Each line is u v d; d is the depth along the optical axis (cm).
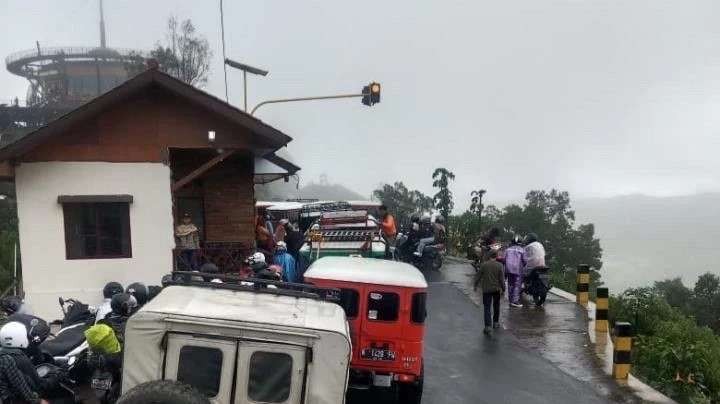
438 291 1708
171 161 1334
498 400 897
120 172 1237
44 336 654
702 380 1039
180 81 1203
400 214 3894
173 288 601
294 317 537
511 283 1513
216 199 1434
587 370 1044
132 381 504
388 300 802
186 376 505
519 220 5653
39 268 1210
